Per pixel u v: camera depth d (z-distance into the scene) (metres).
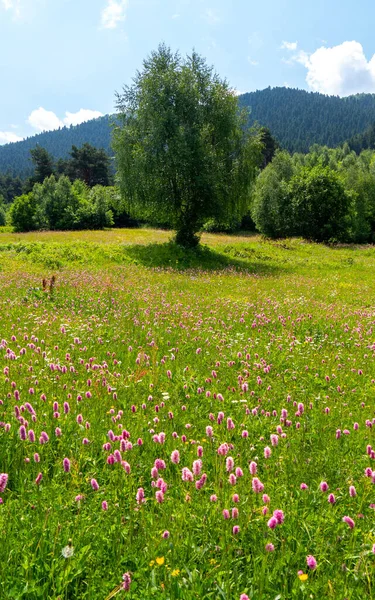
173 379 7.76
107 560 3.43
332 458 5.20
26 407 4.93
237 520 3.71
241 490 4.14
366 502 4.27
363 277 28.52
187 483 4.27
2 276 18.69
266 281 24.39
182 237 35.16
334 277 27.88
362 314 15.38
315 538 3.64
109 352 9.04
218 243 42.81
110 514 3.86
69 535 3.54
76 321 11.48
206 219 37.31
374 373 9.03
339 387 7.67
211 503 4.01
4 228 72.38
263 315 13.86
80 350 8.88
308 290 21.72
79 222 71.56
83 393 6.36
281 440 5.45
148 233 57.41
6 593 2.96
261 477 4.66
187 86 34.00
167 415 6.11
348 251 43.38
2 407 5.69
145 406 6.14
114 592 2.86
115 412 6.08
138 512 3.86
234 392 7.29
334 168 116.50
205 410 6.55
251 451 5.16
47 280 17.73
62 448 4.88
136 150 34.41
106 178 108.38
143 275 23.12
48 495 4.09
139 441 4.86
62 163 114.38
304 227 58.84
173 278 22.84
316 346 11.05
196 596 2.97
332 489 4.49
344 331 12.89
